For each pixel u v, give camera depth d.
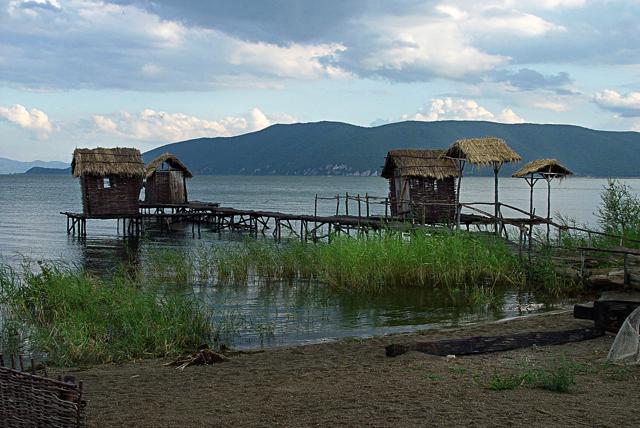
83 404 7.15
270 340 13.44
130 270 23.78
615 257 19.73
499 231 24.06
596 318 11.84
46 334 12.65
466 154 24.55
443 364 9.96
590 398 7.93
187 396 8.78
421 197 32.66
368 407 7.75
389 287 19.38
